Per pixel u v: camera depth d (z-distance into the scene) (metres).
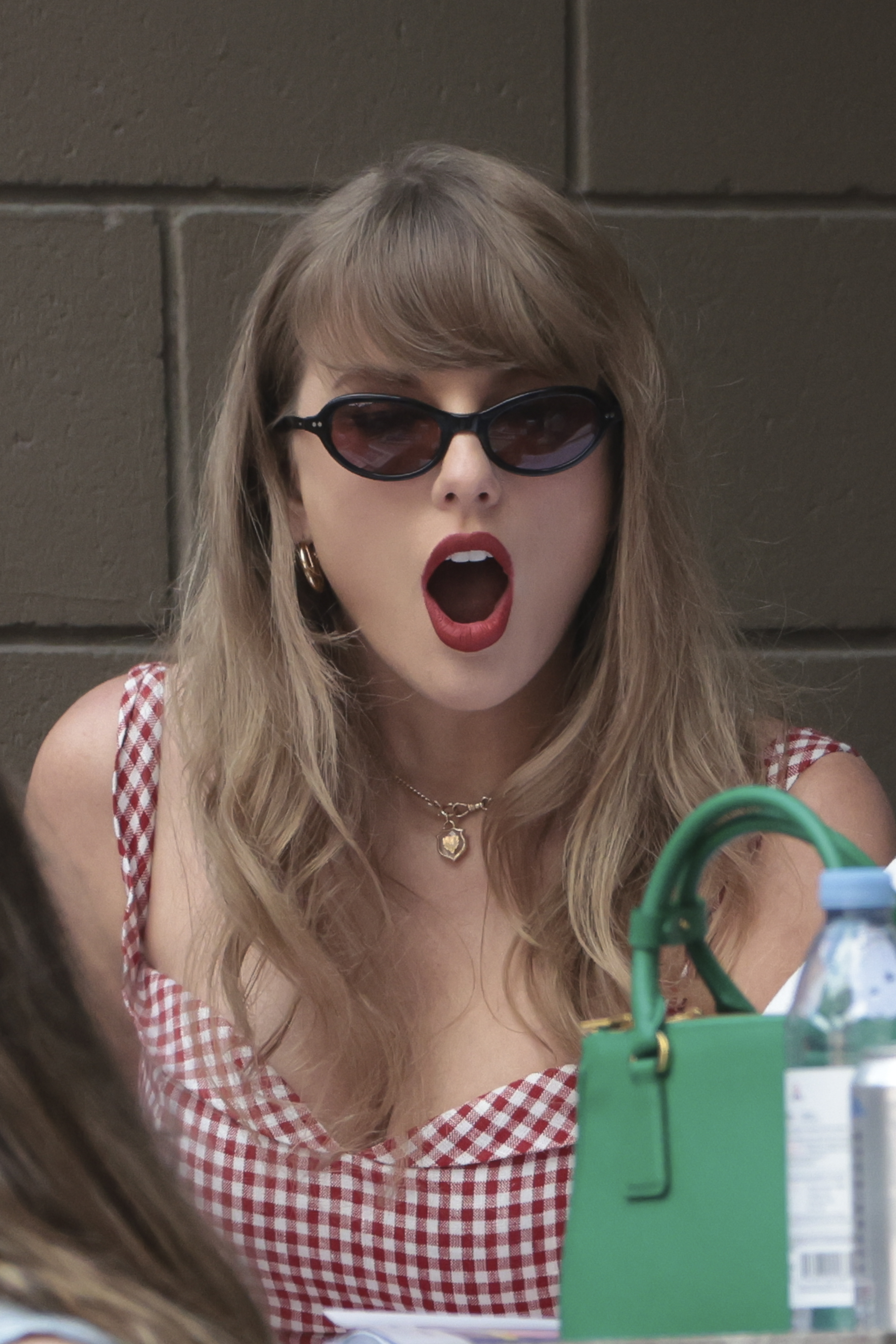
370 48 9.84
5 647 9.91
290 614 7.14
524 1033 6.89
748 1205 3.54
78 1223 3.32
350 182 7.04
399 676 6.84
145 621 9.92
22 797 4.03
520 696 7.20
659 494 6.94
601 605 7.14
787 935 6.98
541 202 6.63
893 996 3.28
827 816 7.28
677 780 7.00
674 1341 3.16
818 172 10.13
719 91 10.03
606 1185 3.71
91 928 7.62
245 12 9.77
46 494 9.86
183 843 7.55
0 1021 3.43
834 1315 3.16
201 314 9.89
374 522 6.57
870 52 10.09
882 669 10.24
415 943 7.13
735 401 10.15
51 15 9.70
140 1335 2.92
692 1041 3.65
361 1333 4.68
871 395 10.21
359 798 7.20
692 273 10.09
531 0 9.86
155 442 9.89
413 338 6.34
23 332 9.81
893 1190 3.13
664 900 3.77
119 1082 3.73
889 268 10.19
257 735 7.15
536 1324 4.86
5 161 9.73
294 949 6.85
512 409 6.40
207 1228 3.78
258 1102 6.81
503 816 7.04
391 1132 6.79
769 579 10.20
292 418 6.72
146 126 9.79
